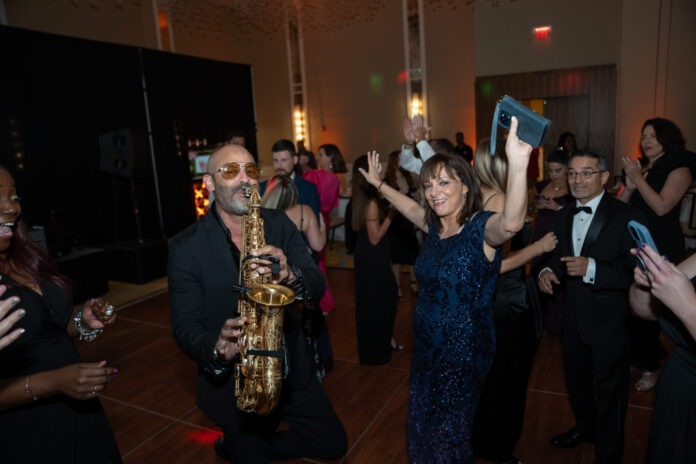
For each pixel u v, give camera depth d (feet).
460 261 6.21
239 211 6.31
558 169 11.76
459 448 6.55
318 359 11.10
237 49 40.68
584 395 8.60
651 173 10.47
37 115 22.59
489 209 7.20
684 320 4.43
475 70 30.42
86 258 19.27
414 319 6.85
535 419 10.11
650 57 26.66
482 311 6.41
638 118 27.43
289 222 7.32
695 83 26.05
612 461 7.68
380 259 12.32
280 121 40.55
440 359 6.47
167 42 35.22
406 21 34.30
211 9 34.78
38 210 21.36
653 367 10.77
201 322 6.40
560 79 28.27
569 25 27.86
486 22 29.68
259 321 6.13
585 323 7.59
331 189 15.97
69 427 5.51
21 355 5.31
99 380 4.97
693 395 4.74
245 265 5.77
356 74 36.99
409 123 10.17
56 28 28.48
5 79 21.35
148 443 9.98
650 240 4.69
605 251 7.45
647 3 26.22
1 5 25.81
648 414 10.02
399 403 11.05
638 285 5.62
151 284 21.57
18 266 5.70
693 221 21.42
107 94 25.95
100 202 25.62
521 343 7.84
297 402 6.96
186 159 30.73
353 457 9.24
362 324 12.73
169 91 29.84
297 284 6.24
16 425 5.20
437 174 6.29
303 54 38.60
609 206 7.61
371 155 8.31
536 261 8.93
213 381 6.61
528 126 5.02
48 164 23.12
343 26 36.47
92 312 6.06
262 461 6.86
